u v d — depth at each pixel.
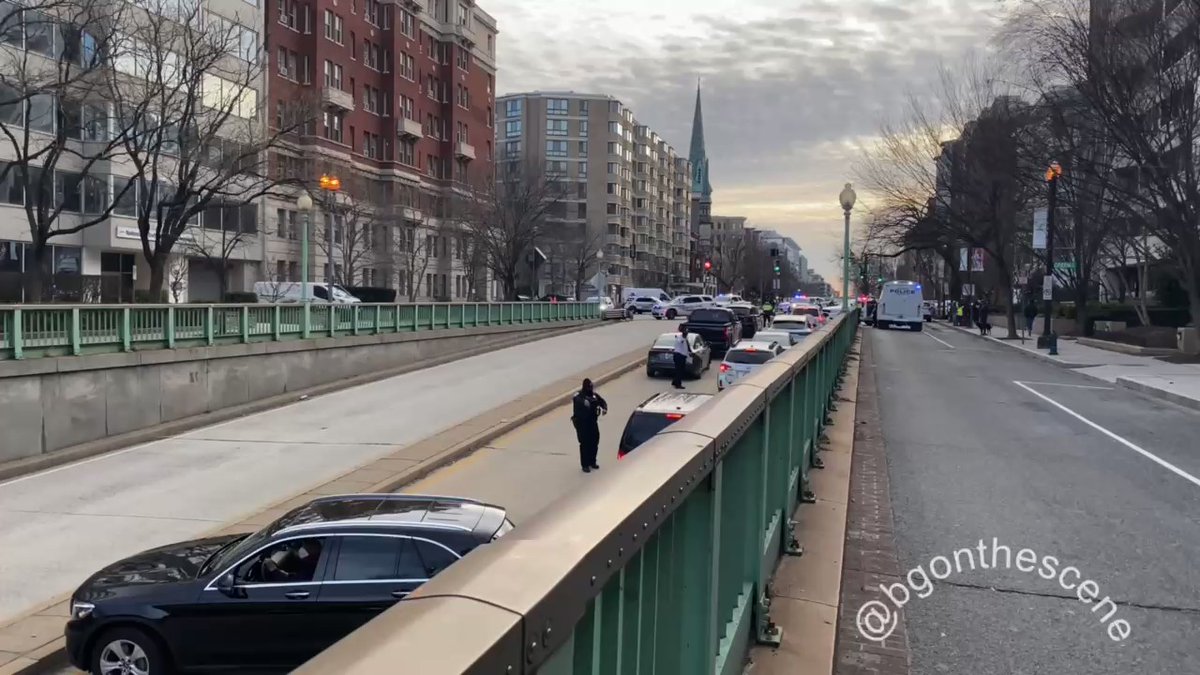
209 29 33.34
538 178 74.12
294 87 56.31
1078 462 11.50
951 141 47.44
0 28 25.59
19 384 16.95
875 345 39.16
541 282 104.19
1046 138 36.28
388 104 70.31
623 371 30.89
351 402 24.77
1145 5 27.50
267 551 7.43
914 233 49.22
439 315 36.66
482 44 87.12
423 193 75.56
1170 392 19.44
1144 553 7.22
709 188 198.50
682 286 151.62
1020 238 50.06
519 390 26.50
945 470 10.75
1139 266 47.00
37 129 37.53
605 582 1.79
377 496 8.46
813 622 4.75
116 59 31.30
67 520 13.15
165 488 15.12
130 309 20.31
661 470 2.45
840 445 10.88
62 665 8.11
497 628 1.25
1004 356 33.56
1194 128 27.86
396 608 1.33
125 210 42.75
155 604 7.29
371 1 69.38
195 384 22.08
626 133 134.12
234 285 53.19
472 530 7.55
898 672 4.57
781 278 151.88
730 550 3.87
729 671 3.66
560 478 15.68
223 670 7.25
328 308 28.78
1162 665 5.00
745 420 3.82
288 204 56.22
